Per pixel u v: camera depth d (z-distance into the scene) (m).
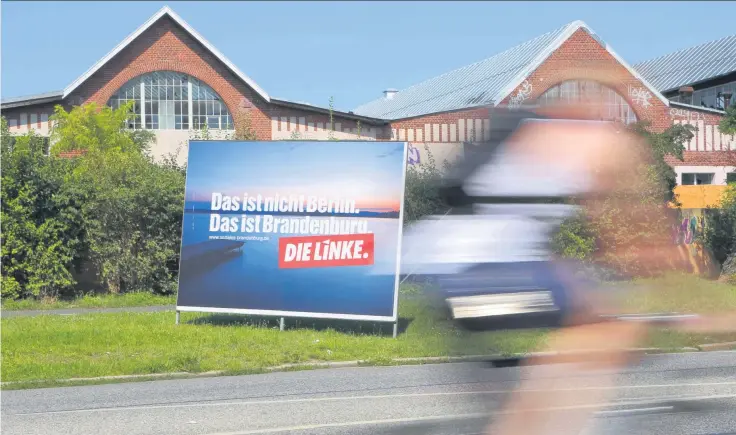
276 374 10.95
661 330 10.72
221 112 33.81
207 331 13.45
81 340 12.57
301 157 13.97
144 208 18.72
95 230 18.50
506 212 8.79
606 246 9.77
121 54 33.09
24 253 18.14
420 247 10.80
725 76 37.28
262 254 13.91
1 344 12.19
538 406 8.12
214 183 14.28
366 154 13.64
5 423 8.05
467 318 9.20
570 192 8.70
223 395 9.38
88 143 28.72
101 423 7.98
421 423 7.59
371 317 13.20
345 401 8.78
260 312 13.79
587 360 9.55
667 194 14.98
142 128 32.91
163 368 10.97
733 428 7.21
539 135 8.55
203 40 33.25
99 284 18.86
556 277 9.05
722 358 11.05
